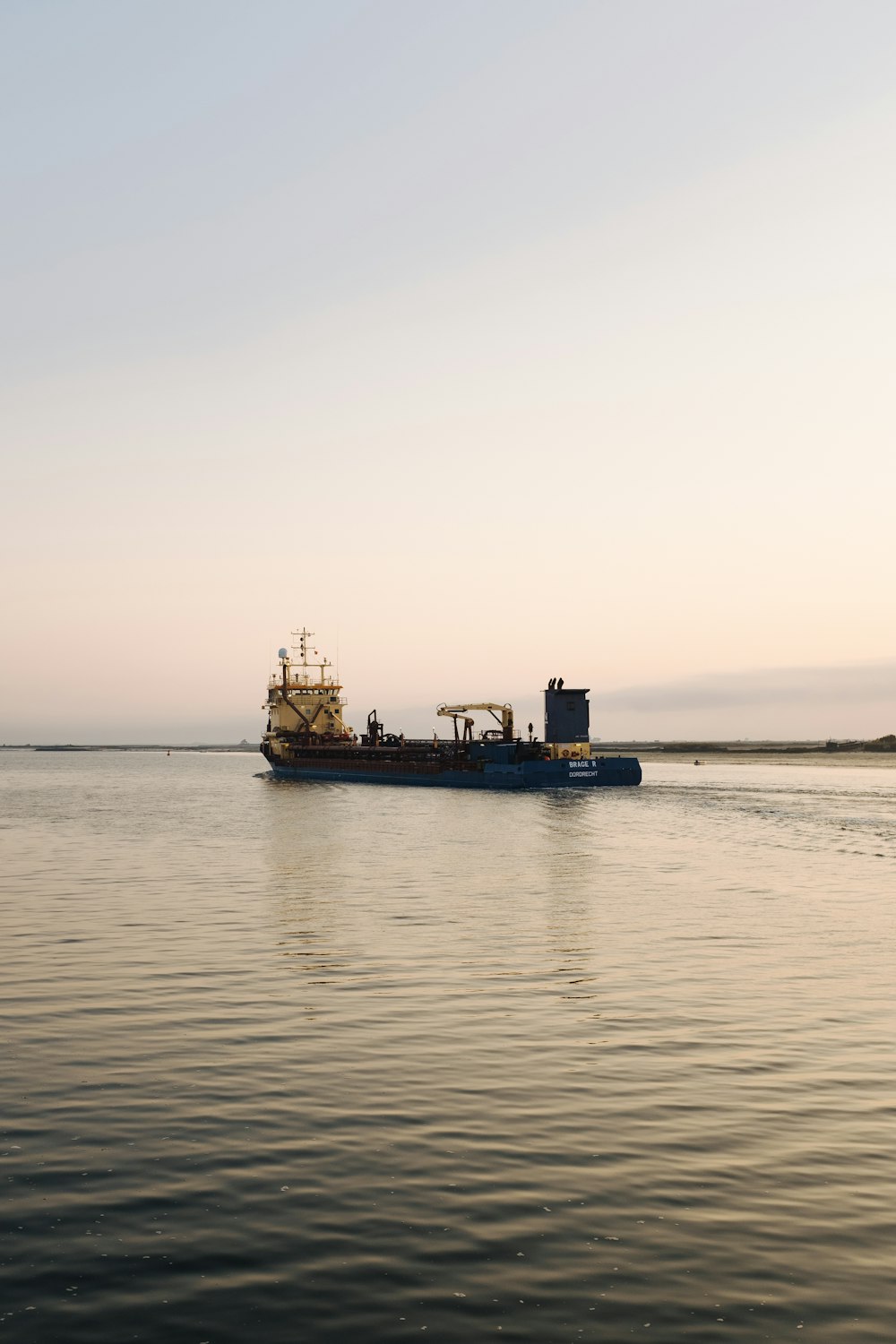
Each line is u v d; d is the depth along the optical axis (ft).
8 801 335.26
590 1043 56.34
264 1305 30.17
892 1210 35.81
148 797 361.71
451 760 387.55
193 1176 39.04
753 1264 32.24
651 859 151.94
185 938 88.94
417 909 105.09
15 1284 31.37
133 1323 29.30
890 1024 59.88
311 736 493.77
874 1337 28.48
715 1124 44.04
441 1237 34.12
